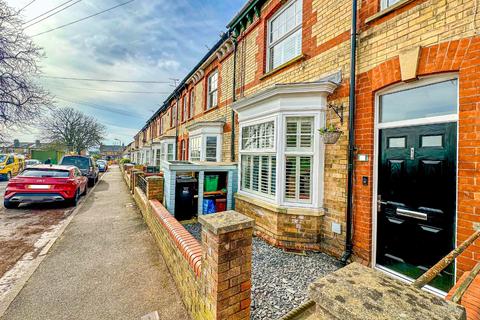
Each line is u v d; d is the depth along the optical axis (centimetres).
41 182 707
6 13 1038
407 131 308
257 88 640
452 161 264
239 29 740
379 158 341
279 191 429
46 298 274
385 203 330
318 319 92
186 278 255
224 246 180
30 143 5694
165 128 1909
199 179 588
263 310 243
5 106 1152
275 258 375
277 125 438
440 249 271
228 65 821
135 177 891
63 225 568
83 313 249
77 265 357
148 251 412
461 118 247
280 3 553
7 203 714
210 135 859
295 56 525
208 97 1028
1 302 265
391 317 74
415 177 297
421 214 288
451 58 257
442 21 267
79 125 3847
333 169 394
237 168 627
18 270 341
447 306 79
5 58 1098
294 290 281
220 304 179
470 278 149
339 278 97
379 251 336
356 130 361
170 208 558
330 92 402
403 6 305
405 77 295
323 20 432
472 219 236
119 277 322
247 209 531
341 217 377
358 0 367
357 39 365
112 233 510
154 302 268
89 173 1252
